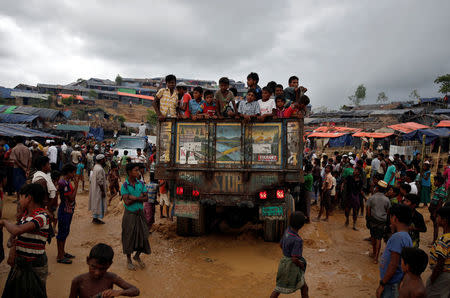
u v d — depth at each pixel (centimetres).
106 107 8562
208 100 704
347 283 500
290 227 388
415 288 285
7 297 330
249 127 629
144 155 1638
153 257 580
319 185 1159
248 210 735
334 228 862
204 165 640
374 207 607
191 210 636
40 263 342
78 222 812
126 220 518
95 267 238
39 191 339
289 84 830
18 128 2300
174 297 429
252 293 449
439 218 363
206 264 555
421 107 5284
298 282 375
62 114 4366
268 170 614
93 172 798
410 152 2294
